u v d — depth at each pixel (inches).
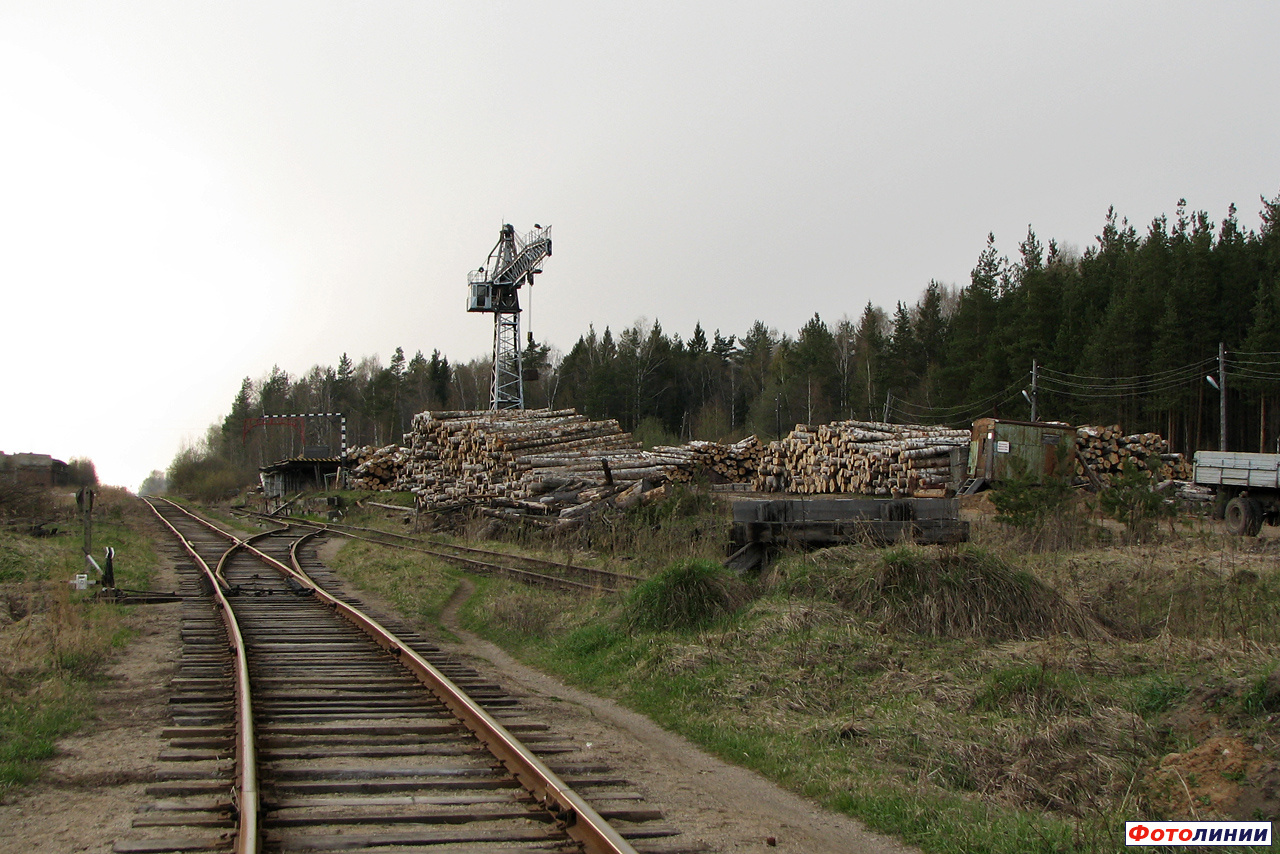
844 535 515.5
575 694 378.6
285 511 1782.7
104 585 601.0
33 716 293.3
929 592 398.0
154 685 355.6
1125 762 250.5
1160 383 1742.1
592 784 245.8
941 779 258.7
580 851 197.9
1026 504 660.1
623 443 1385.3
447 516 1107.9
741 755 288.8
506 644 489.4
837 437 1122.0
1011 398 1915.6
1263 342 1572.3
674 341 3754.9
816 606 413.1
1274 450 1732.3
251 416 4756.4
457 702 319.0
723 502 890.7
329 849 195.0
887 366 2642.7
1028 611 391.9
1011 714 294.0
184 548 1002.1
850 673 346.6
